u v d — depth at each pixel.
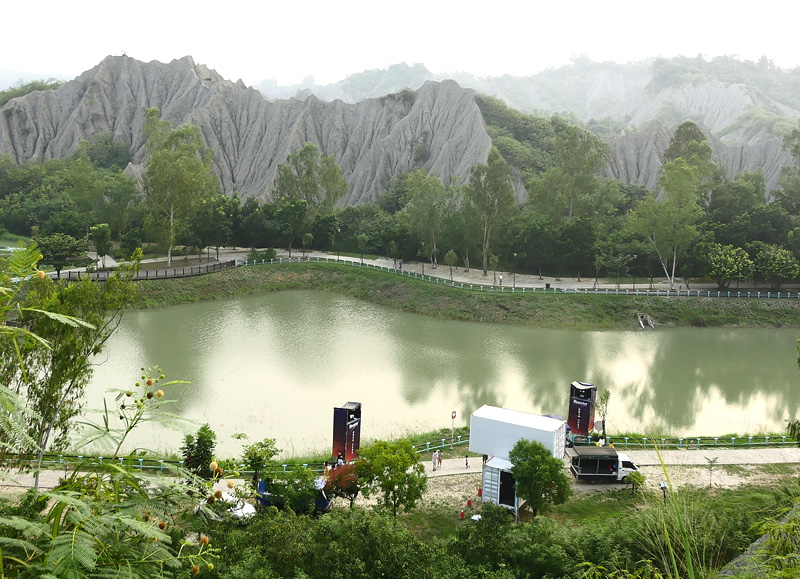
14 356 29.09
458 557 30.14
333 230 132.75
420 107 196.75
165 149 116.69
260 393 62.81
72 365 30.80
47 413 30.44
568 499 42.47
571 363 73.94
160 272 106.88
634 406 61.97
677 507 10.49
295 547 27.91
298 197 140.38
